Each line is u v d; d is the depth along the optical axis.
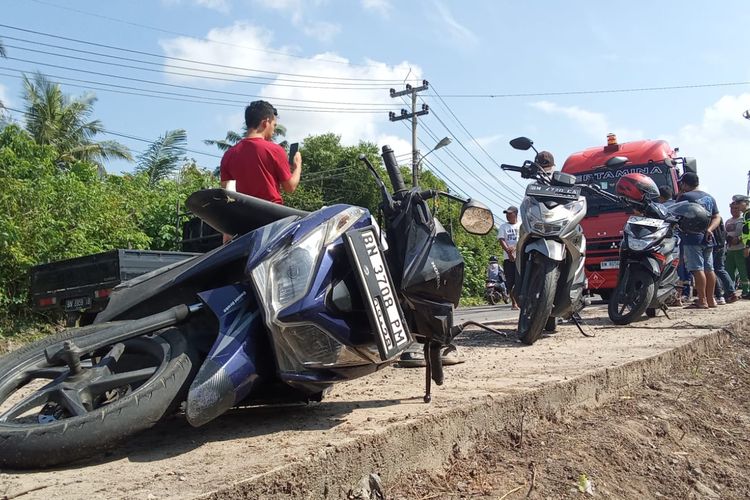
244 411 3.56
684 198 10.20
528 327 6.51
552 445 3.56
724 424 4.74
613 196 8.32
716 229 11.31
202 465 2.46
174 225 14.65
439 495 2.84
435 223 3.73
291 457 2.50
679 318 8.70
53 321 11.26
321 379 3.05
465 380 4.34
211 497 2.12
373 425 3.00
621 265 8.47
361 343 3.16
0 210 10.90
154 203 15.20
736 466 4.11
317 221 3.19
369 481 2.72
